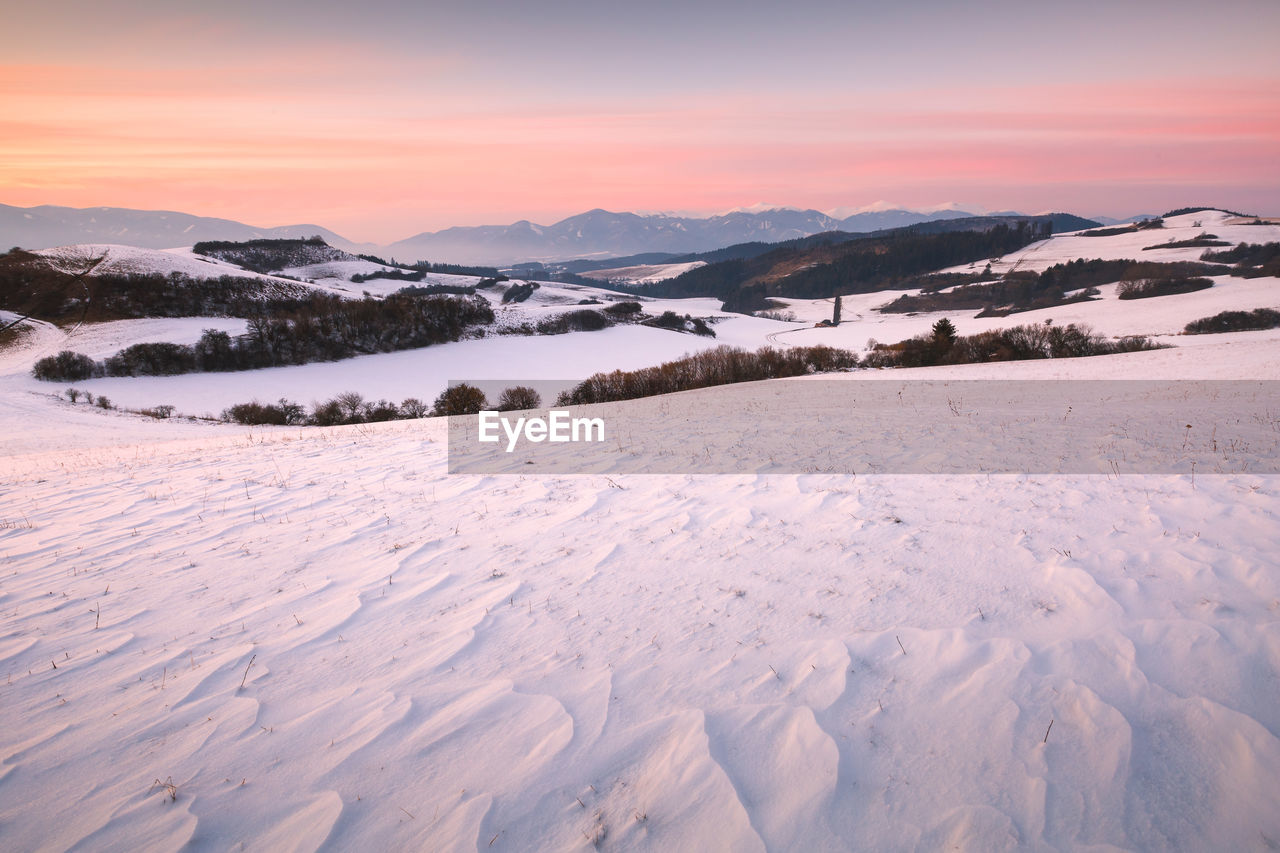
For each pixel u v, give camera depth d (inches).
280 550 250.8
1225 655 136.1
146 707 149.8
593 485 313.7
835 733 125.6
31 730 142.9
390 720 139.5
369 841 109.1
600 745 127.7
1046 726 123.1
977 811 107.0
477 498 306.0
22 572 242.4
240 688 155.4
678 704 137.7
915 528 221.3
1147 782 109.6
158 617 197.5
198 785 124.0
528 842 107.6
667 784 117.2
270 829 113.0
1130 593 164.7
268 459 455.8
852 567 194.7
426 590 204.2
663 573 202.1
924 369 1398.9
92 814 117.9
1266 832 99.0
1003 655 143.6
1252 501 222.2
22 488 408.8
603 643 163.8
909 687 136.8
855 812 108.8
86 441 1212.5
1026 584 175.3
